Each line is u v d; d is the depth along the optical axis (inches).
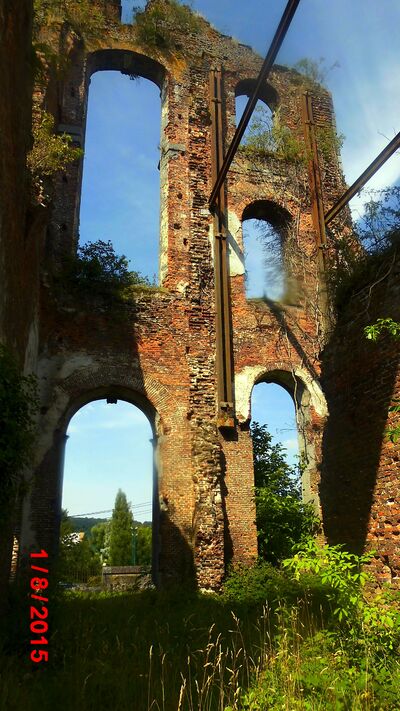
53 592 293.7
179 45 731.4
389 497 288.2
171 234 630.5
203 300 614.2
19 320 354.9
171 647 265.4
